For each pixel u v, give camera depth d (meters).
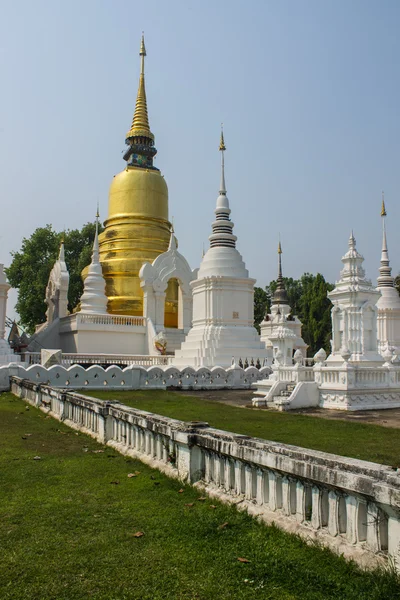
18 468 9.34
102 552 5.71
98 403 12.32
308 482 5.96
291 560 5.33
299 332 50.81
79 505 7.26
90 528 6.41
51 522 6.62
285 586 4.87
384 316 44.34
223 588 4.88
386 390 20.44
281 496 6.43
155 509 7.03
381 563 4.90
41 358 30.77
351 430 13.62
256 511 6.56
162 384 27.41
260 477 6.71
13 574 5.21
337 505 5.57
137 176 49.75
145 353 41.75
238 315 36.38
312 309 75.31
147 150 52.81
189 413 17.03
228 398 23.58
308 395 20.11
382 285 45.25
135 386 26.66
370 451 10.45
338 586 4.78
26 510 7.07
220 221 38.31
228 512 6.71
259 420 15.65
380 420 16.30
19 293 62.25
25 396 21.34
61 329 44.03
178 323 46.19
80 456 10.37
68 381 25.47
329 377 20.48
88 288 43.53
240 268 37.12
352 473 5.31
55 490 7.98
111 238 48.34
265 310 84.38
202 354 34.41
